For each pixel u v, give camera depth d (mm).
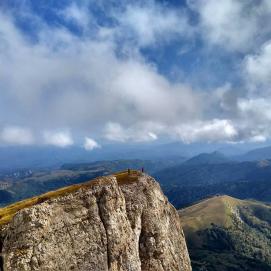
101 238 66750
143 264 75625
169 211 89312
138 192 80250
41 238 59719
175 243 86375
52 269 58594
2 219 72625
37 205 62625
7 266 56219
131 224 75625
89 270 62938
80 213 66375
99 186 71750
